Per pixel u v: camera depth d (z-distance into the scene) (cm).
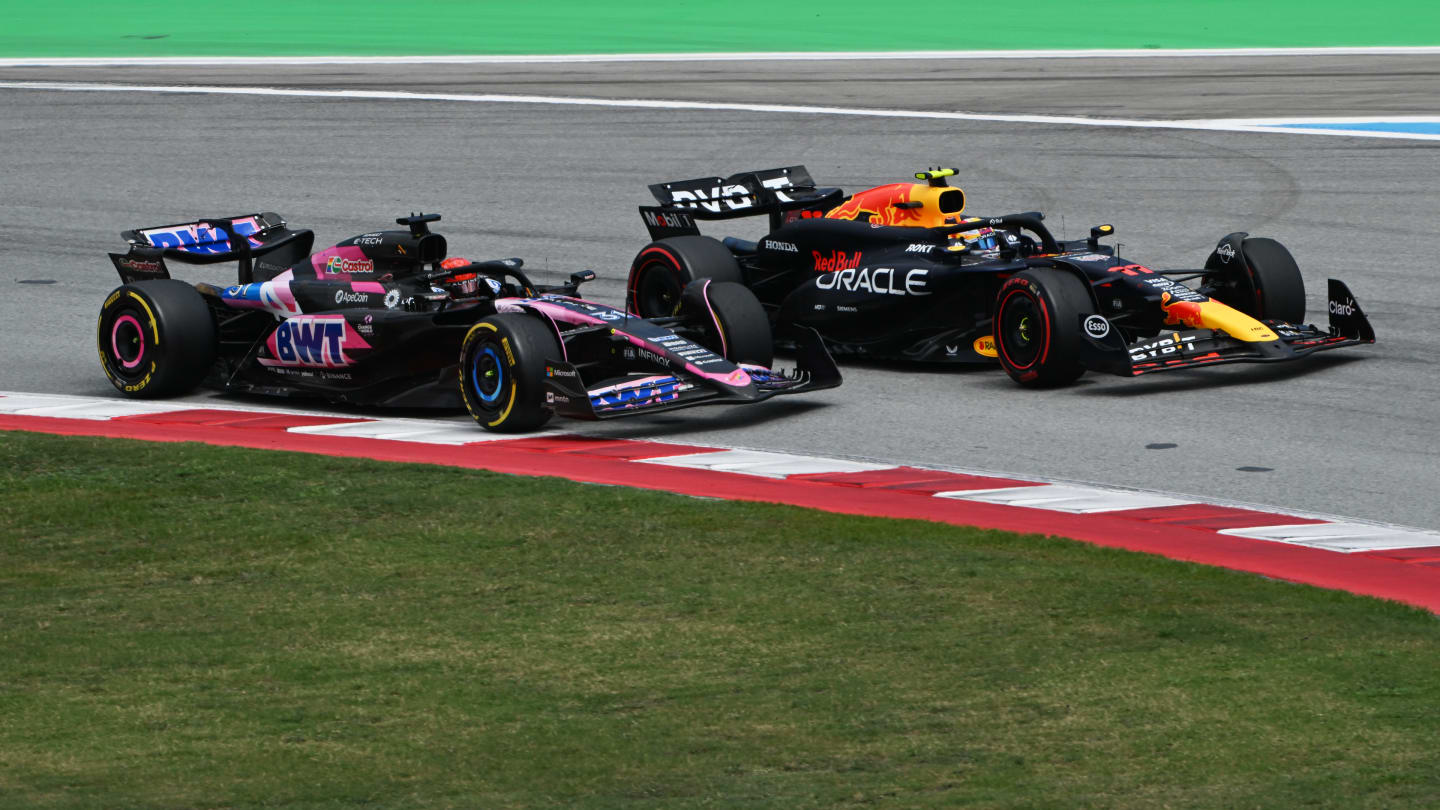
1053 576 3059
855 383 4966
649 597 3011
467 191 8569
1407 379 4825
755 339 4659
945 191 5188
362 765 2311
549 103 10925
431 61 13050
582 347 4631
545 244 7425
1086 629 2797
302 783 2250
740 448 4225
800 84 11662
